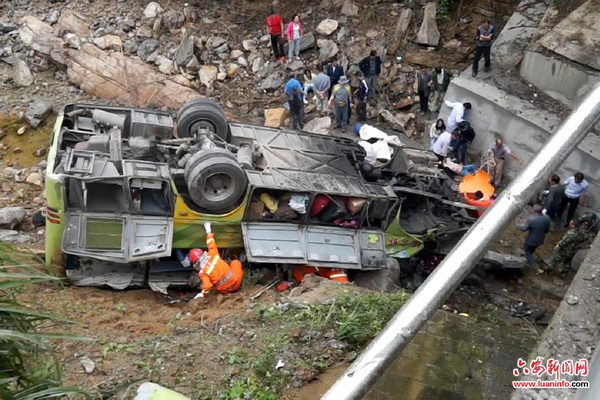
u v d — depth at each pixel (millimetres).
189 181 8906
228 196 9109
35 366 2988
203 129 10406
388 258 10305
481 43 14617
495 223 2428
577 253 11914
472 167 13836
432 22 16250
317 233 9898
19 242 10750
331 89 15055
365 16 16547
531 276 11648
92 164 8867
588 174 12812
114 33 15727
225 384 6188
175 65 15266
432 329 6926
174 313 8297
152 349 6723
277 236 9617
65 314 7723
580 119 2645
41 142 13750
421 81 14867
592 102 2680
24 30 15766
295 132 11148
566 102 14180
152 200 9375
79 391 2490
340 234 10031
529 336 7594
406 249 10648
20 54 15602
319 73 15461
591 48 14180
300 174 9961
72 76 15102
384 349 2260
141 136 10156
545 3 16719
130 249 8852
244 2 16875
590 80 13727
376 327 7070
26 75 15125
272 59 15852
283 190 9539
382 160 11430
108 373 6281
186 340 6969
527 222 11398
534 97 14406
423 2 16781
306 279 9000
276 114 14445
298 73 15633
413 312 2307
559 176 13195
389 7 16734
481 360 6332
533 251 11703
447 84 15477
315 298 7984
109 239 8852
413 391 5625
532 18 16391
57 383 2557
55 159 9125
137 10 16312
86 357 6500
